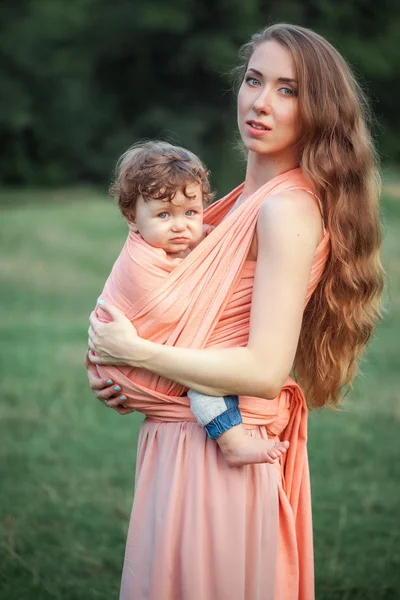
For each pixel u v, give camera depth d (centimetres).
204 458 257
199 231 265
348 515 489
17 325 1072
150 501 263
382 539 460
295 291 248
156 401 263
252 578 256
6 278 1446
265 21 3744
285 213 249
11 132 3472
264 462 248
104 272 1542
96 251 1709
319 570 424
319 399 296
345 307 275
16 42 3625
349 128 262
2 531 469
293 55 257
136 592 261
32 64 3616
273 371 246
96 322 265
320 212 260
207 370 246
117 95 3784
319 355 286
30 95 3597
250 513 257
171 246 262
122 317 259
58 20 3734
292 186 258
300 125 260
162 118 3594
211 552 253
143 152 265
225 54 3591
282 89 259
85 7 3712
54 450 607
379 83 3859
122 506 506
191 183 259
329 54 261
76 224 1986
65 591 409
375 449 599
